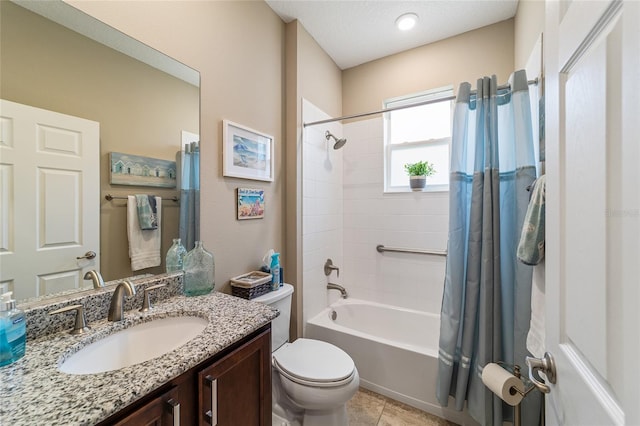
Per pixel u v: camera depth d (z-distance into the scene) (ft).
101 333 2.93
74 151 3.15
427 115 7.84
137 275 3.76
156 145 3.96
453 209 5.13
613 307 1.40
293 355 5.05
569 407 1.88
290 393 4.49
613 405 1.37
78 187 3.20
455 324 5.03
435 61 7.41
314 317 7.18
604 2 1.48
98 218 3.37
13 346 2.35
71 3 3.10
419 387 5.61
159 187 4.01
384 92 8.11
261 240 5.88
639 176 1.21
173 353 2.51
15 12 2.72
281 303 5.48
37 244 2.88
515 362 4.45
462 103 5.15
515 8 6.18
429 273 7.55
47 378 2.14
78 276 3.18
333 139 8.18
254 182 5.70
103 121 3.40
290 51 6.56
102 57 3.37
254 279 5.16
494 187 4.76
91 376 2.17
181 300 3.90
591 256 1.63
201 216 4.58
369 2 5.98
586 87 1.70
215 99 4.80
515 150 4.62
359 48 7.69
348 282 8.65
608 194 1.46
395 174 8.27
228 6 5.07
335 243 8.31
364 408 5.64
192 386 2.53
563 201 2.06
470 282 4.91
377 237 8.23
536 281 3.57
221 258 4.95
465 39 7.03
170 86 4.11
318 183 7.45
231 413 2.91
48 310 2.84
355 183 8.54
